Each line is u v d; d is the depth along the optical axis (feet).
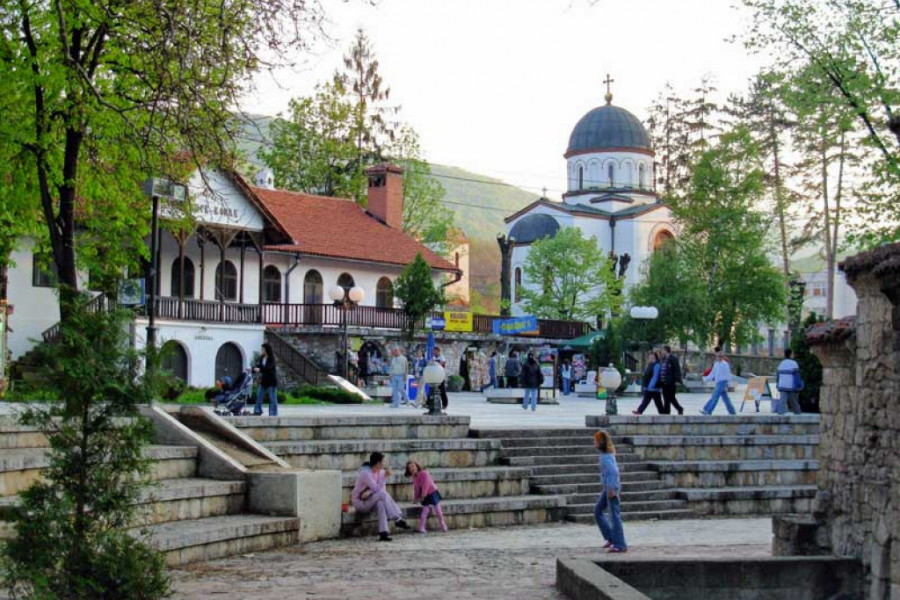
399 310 178.50
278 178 224.12
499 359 187.83
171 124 70.33
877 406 39.91
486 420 100.07
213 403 104.53
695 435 85.97
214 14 67.51
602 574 37.88
